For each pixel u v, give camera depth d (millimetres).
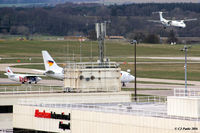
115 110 197000
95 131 191500
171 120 165750
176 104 174375
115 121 183875
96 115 191125
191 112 170000
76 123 199375
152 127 171375
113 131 184750
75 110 199875
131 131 178125
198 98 170125
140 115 177750
